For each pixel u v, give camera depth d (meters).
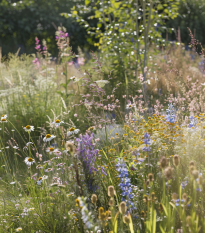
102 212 1.50
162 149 2.60
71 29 12.62
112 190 1.49
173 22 12.62
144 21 6.30
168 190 2.17
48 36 13.28
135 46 6.20
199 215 1.91
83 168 2.28
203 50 4.71
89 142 2.45
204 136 2.71
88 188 2.26
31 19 12.64
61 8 12.93
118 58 6.15
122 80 5.44
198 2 13.38
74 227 2.02
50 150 2.61
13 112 4.46
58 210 2.18
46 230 2.08
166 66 5.98
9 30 12.67
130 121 3.12
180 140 2.62
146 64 6.05
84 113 4.28
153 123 2.85
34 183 2.58
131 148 2.52
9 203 2.48
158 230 1.92
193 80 5.39
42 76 5.93
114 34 6.06
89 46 12.95
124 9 6.51
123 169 2.05
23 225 2.16
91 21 12.60
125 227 1.96
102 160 2.90
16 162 3.33
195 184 1.53
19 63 5.84
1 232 2.08
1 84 5.50
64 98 4.88
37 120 4.28
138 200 2.14
